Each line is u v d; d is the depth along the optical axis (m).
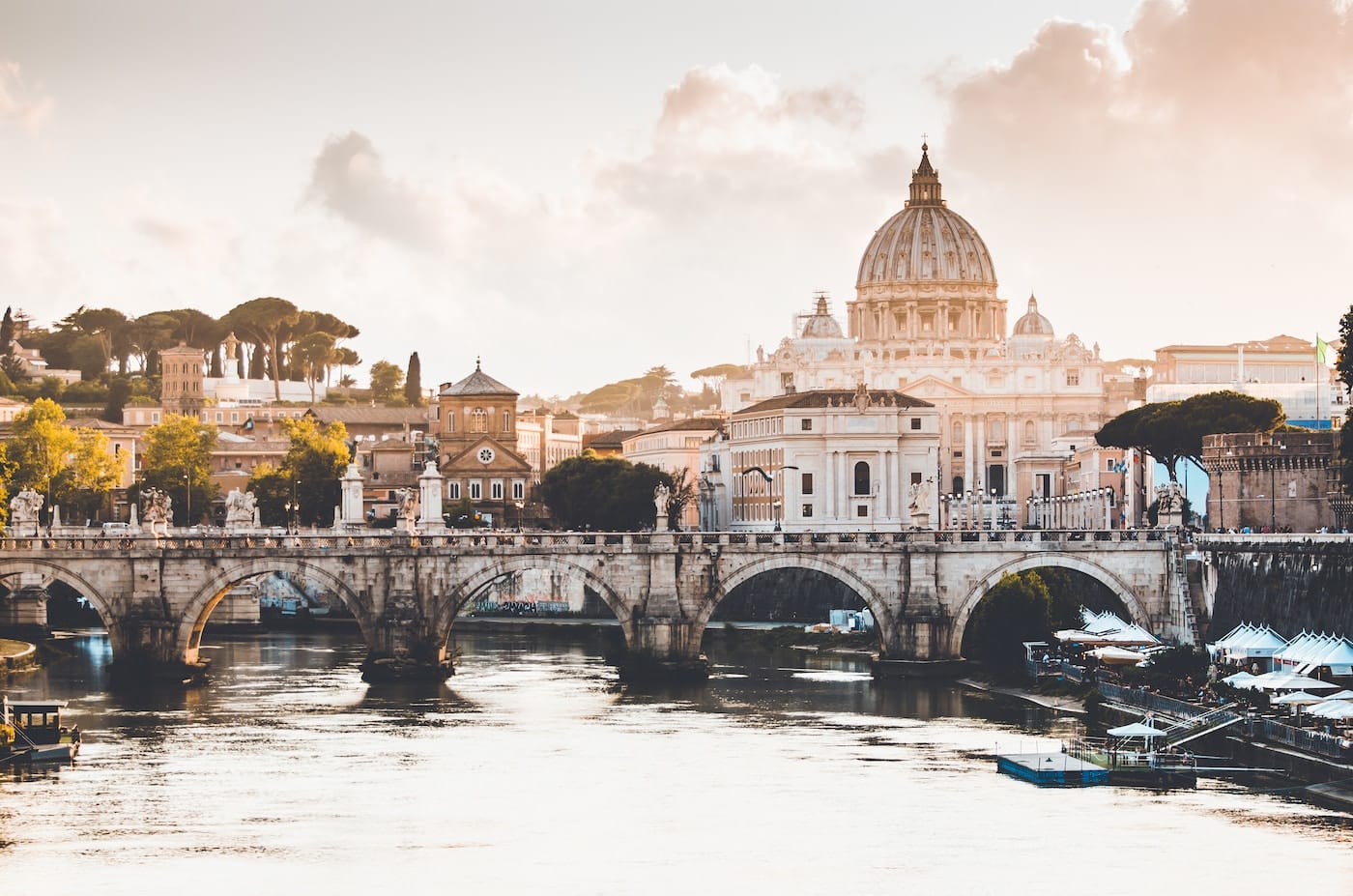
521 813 168.12
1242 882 146.38
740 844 157.88
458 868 151.50
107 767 186.12
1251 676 194.38
